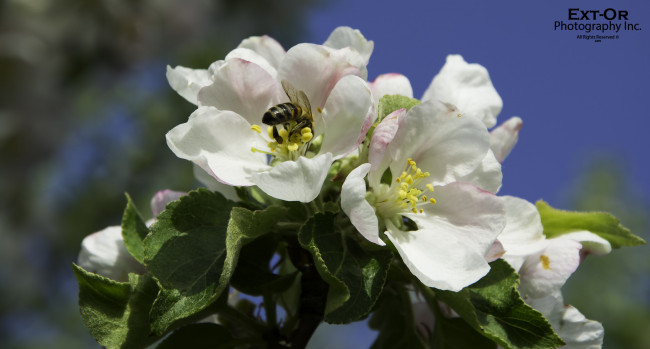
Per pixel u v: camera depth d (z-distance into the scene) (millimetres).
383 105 355
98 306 347
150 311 334
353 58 354
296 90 355
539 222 362
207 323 361
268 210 340
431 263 344
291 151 360
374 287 338
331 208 350
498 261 350
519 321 344
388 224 355
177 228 344
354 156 358
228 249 331
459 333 364
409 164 355
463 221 350
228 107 356
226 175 348
